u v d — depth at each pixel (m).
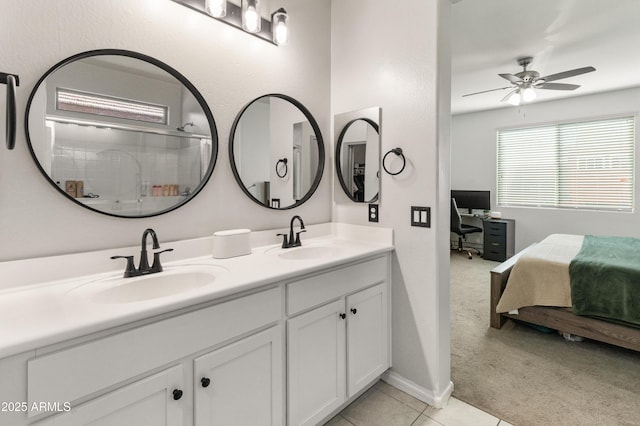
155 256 1.30
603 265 2.21
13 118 0.98
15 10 1.08
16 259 1.09
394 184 1.85
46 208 1.15
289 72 1.94
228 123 1.66
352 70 2.06
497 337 2.48
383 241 1.89
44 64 1.14
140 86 1.37
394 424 1.54
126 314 0.84
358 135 2.04
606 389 1.81
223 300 1.07
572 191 4.76
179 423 0.97
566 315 2.33
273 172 1.87
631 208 4.30
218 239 1.50
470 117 5.64
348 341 1.56
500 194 5.43
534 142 5.07
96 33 1.25
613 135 4.41
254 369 1.17
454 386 1.85
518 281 2.51
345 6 2.11
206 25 1.56
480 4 2.31
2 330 0.75
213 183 1.61
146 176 1.39
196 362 1.00
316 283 1.40
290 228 1.86
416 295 1.76
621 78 3.82
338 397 1.52
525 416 1.60
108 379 0.83
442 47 1.67
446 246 1.75
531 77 3.21
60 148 1.17
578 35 2.77
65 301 0.96
